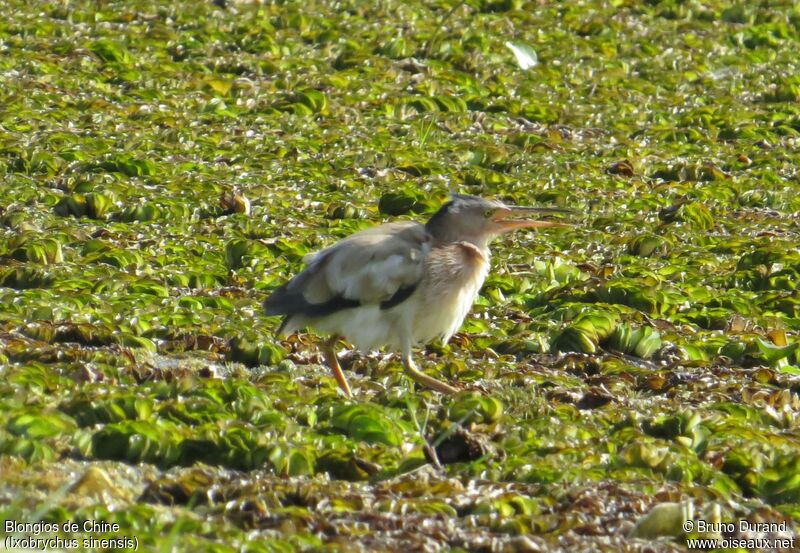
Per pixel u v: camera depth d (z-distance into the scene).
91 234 14.64
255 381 10.88
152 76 20.58
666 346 12.46
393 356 11.97
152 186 16.34
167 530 7.90
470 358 12.00
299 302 11.00
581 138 19.64
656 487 8.97
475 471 9.25
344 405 10.09
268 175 17.06
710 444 9.93
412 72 22.02
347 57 22.22
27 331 11.46
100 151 17.28
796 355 12.30
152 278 13.27
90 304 12.41
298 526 8.11
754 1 27.06
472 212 11.67
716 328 13.19
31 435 9.14
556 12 25.67
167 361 11.24
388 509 8.45
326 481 8.93
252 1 25.00
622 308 13.18
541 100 20.91
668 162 18.47
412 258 10.98
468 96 20.86
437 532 8.14
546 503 8.69
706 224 16.38
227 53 22.03
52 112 18.56
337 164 17.62
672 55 23.81
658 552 8.07
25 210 14.99
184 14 23.67
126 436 9.13
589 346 12.32
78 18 23.20
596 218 16.27
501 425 10.11
